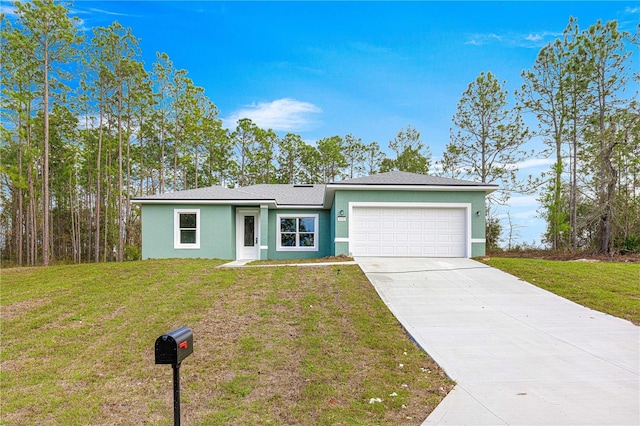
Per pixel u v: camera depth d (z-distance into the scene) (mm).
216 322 6703
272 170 36906
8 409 3961
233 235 16594
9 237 31094
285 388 4375
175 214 15945
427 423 3570
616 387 4301
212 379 4629
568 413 3715
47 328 6590
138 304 7855
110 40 24484
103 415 3824
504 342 5805
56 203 31922
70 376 4781
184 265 12344
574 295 8414
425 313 7277
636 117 16922
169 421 3684
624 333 6141
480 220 13906
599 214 17703
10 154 24531
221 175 35875
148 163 31781
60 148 27625
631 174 19672
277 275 10336
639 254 17312
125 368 5012
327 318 6859
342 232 13820
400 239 13891
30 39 19703
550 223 22125
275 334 6125
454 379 4570
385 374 4734
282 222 17938
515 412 3750
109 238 30578
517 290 9000
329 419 3680
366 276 10203
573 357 5211
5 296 8930
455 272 10930
